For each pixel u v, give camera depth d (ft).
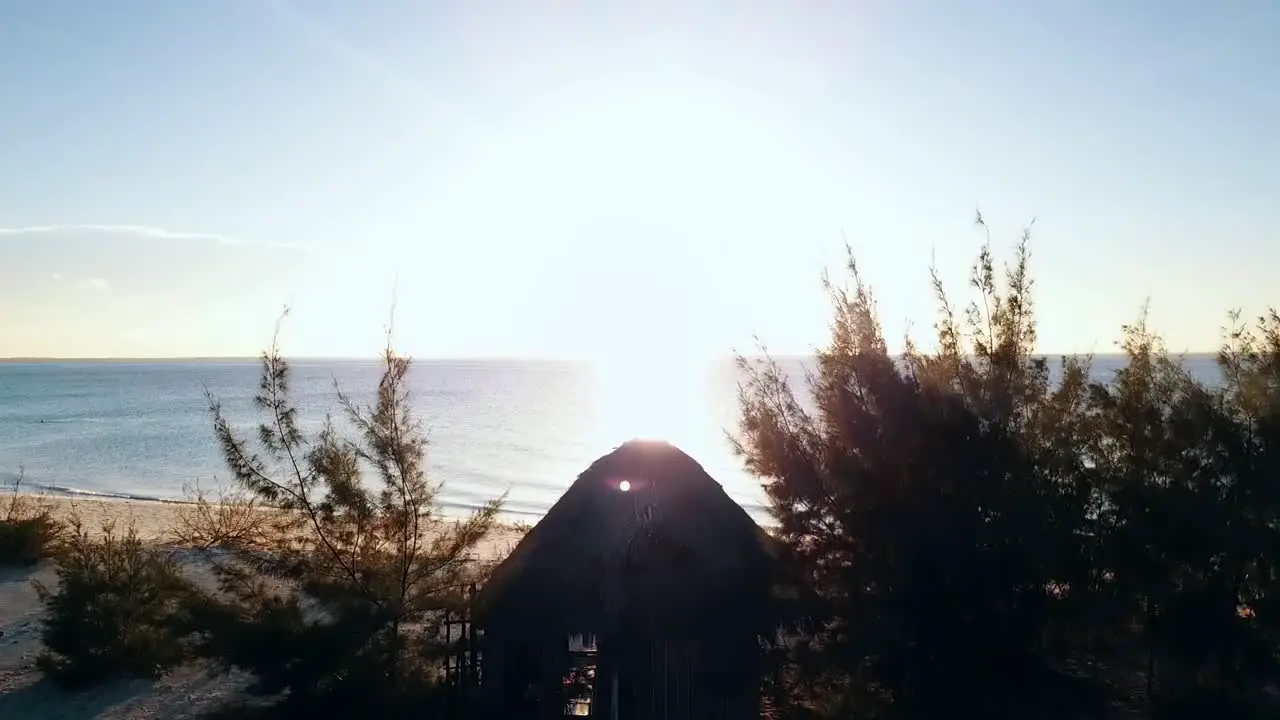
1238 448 35.91
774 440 35.63
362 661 35.04
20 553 77.10
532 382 624.18
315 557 37.60
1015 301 34.94
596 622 36.27
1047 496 32.53
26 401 452.76
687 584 36.35
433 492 39.99
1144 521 35.27
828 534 35.09
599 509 38.24
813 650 34.60
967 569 31.24
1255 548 34.58
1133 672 40.19
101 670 46.06
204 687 45.62
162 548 66.08
